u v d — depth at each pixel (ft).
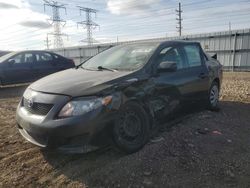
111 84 12.16
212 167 11.86
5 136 15.92
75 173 11.46
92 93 11.46
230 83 39.73
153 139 14.28
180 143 13.98
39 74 38.60
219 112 19.75
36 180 11.12
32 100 12.10
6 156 13.23
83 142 11.12
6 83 35.96
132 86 12.75
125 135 12.41
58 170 11.75
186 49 17.40
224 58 74.38
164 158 12.47
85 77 13.12
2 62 35.94
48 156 13.01
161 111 14.33
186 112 16.74
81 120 10.96
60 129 10.88
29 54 38.40
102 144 11.64
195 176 11.17
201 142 14.24
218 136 15.08
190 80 16.44
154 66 14.24
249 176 11.21
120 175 11.19
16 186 10.77
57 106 11.29
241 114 19.52
